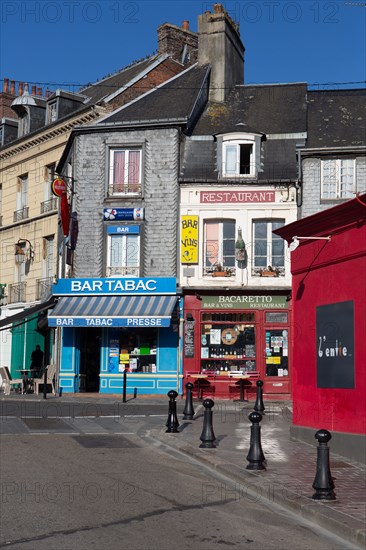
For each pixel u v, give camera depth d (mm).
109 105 28156
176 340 24031
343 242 11320
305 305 12609
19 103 31922
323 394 11805
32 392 26375
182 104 25844
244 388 23609
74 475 9492
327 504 7812
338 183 23719
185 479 9469
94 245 24719
